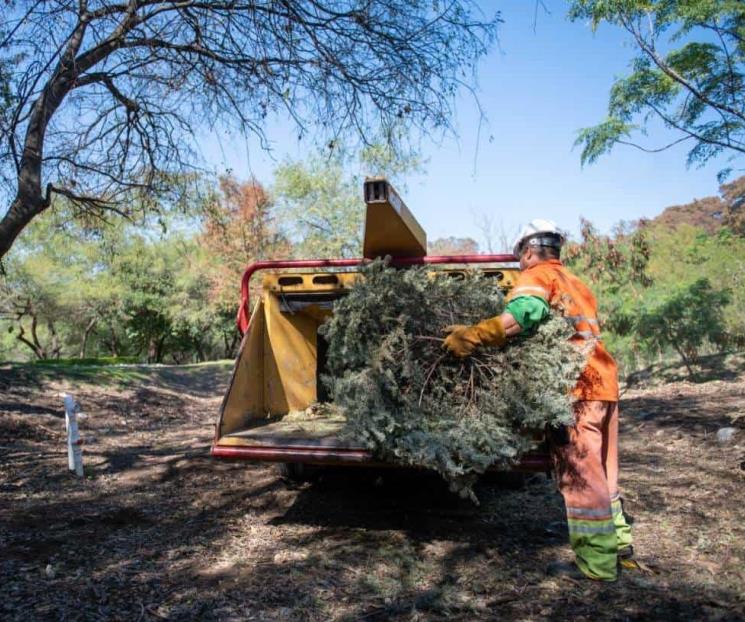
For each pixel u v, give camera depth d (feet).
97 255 44.80
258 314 19.31
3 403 38.29
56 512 18.29
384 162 28.02
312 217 97.55
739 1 31.17
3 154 25.20
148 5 25.67
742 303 50.14
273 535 16.12
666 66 32.65
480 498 19.08
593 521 12.76
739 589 12.20
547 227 13.93
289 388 19.70
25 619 11.24
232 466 24.09
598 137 34.55
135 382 56.29
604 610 11.51
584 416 13.05
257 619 11.39
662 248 60.59
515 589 12.53
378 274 14.56
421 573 13.42
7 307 119.96
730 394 34.96
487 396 13.35
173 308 119.65
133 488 21.31
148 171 30.32
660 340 48.80
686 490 18.85
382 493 19.71
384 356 13.60
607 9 30.91
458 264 20.45
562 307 13.38
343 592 12.53
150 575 13.41
